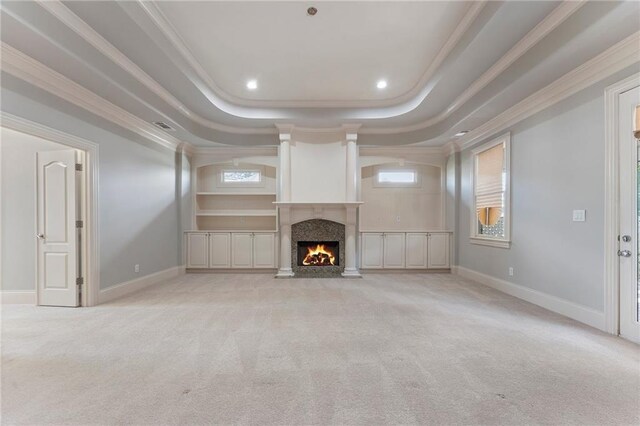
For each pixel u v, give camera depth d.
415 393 2.05
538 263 4.10
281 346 2.79
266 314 3.73
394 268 6.62
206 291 4.96
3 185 4.29
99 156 4.25
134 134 5.02
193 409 1.88
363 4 3.09
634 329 2.87
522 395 2.02
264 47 3.87
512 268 4.66
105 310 3.91
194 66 4.24
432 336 3.03
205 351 2.68
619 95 2.98
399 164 6.84
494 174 5.21
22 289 4.29
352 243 6.31
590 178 3.29
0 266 4.27
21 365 2.43
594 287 3.25
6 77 3.03
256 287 5.25
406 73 4.59
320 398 1.99
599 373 2.30
